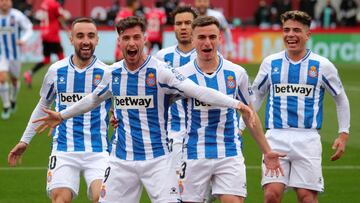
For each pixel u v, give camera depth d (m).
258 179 20.91
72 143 15.02
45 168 22.28
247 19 65.62
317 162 15.45
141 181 13.56
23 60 53.88
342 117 15.81
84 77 15.30
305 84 15.58
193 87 13.09
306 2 59.78
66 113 13.72
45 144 26.00
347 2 60.28
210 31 13.80
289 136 15.52
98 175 14.78
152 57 13.47
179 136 16.52
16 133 27.75
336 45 55.25
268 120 15.80
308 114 15.54
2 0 31.39
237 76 14.05
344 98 15.77
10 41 31.50
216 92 13.01
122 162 13.50
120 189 13.58
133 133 13.45
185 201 14.16
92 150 15.04
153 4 64.00
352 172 21.84
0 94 31.20
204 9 25.09
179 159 16.41
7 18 31.55
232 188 13.85
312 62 15.60
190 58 18.03
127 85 13.45
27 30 31.89
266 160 13.44
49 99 15.47
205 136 13.98
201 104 13.91
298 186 15.44
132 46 13.14
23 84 43.03
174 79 13.25
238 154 14.03
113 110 13.95
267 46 54.50
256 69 49.03
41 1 63.09
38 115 15.37
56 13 40.78
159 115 13.47
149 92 13.39
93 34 15.18
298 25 15.48
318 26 61.09
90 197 14.94
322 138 27.17
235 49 54.28
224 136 13.98
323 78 15.59
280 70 15.70
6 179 20.88
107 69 13.62
